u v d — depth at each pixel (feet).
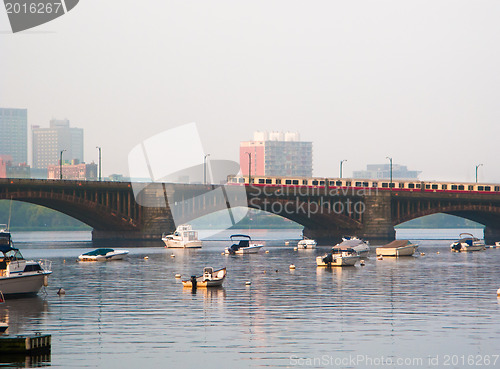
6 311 245.45
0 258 279.69
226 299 274.16
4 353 181.78
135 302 266.57
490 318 229.45
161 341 197.47
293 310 246.27
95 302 266.98
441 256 529.86
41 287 296.71
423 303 261.65
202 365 174.81
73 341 197.26
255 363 176.65
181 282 336.08
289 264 447.42
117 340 198.39
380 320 226.58
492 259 492.54
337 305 257.34
